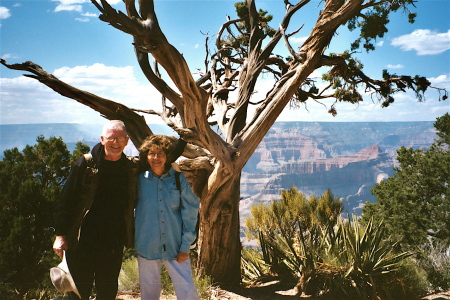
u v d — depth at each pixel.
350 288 6.46
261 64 8.73
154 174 2.96
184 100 6.41
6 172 10.93
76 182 2.73
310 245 7.20
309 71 8.10
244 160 7.57
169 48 5.58
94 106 6.48
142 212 2.90
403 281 6.71
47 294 6.22
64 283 2.72
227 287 7.26
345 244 6.84
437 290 7.85
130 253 8.59
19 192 9.66
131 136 6.78
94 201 2.80
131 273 6.46
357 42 11.38
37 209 9.62
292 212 8.08
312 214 7.91
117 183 2.84
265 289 7.04
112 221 2.84
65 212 2.69
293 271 7.52
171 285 5.86
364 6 8.33
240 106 8.64
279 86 8.05
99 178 2.78
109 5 4.98
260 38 9.21
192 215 2.98
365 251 6.67
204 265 7.74
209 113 10.51
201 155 7.10
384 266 6.57
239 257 7.99
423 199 20.73
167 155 2.98
